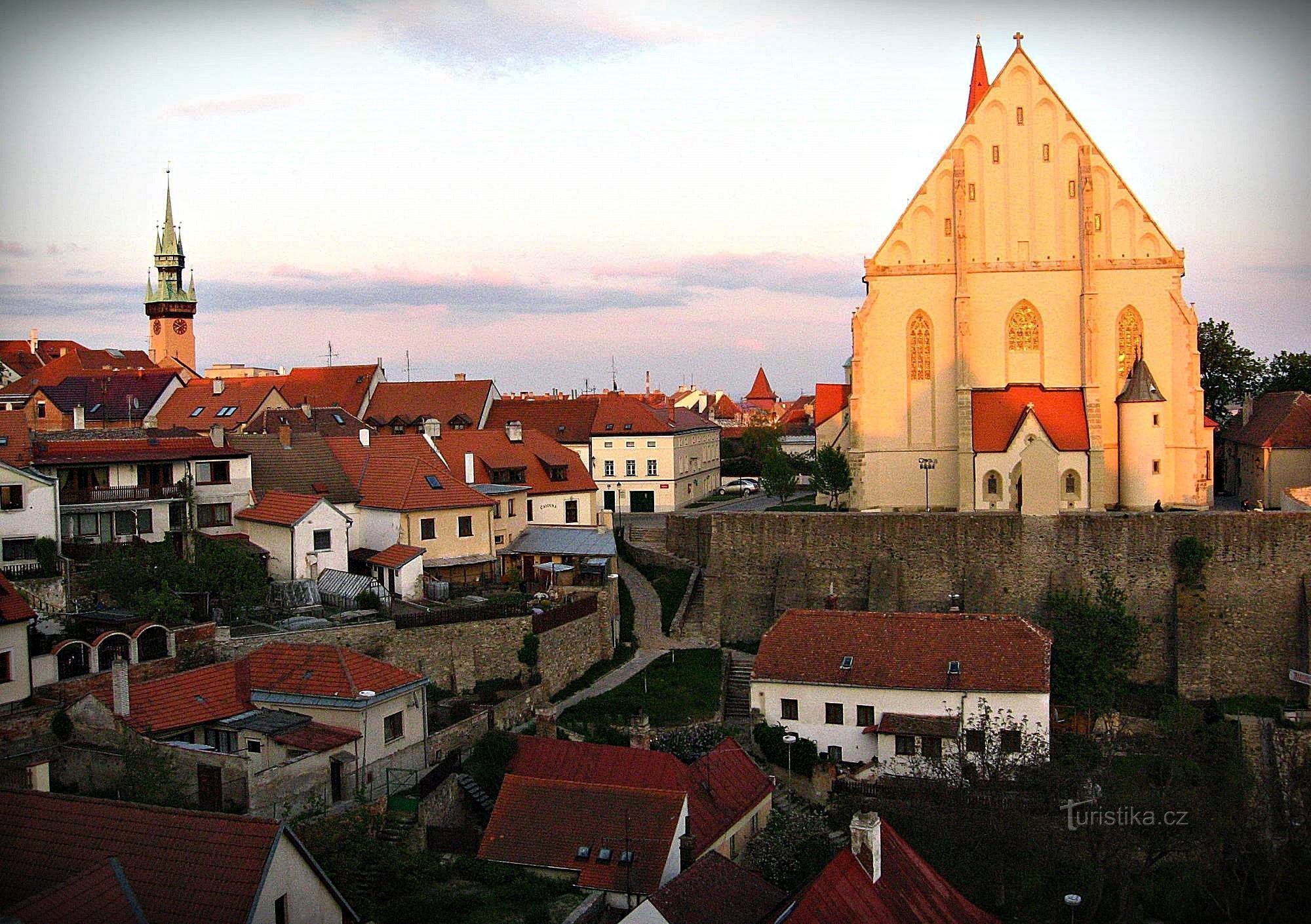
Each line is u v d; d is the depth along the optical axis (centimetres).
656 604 9362
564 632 7531
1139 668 8425
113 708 4997
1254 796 6462
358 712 5212
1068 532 8588
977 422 10150
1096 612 7975
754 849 5384
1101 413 10169
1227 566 8281
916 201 10388
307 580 7269
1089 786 6000
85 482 7038
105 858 3422
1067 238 10219
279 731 5053
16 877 3434
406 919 4212
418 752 5638
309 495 7656
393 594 7588
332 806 4888
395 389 14312
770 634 7238
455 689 6788
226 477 7681
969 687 6644
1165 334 10112
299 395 14288
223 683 5441
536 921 4234
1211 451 10525
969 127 10288
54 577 6341
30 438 7256
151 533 7238
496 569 8431
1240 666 8219
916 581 8862
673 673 7850
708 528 9850
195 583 6481
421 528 7969
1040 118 10219
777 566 9100
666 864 4678
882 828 4391
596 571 8675
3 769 4166
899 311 10425
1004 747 6569
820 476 11288
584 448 13388
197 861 3381
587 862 4712
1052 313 10256
